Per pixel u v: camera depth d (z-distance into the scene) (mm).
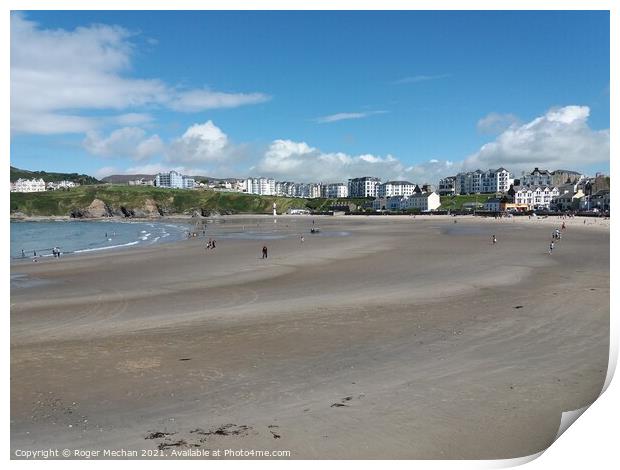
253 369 10688
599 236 57250
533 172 192375
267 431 7727
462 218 133375
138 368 10805
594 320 14391
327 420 8086
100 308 18984
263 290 22531
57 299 21469
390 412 8359
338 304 17984
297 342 12789
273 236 68875
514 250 40781
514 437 7355
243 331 14047
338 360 11242
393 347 12188
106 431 7773
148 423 8062
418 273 27078
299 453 7023
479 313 15844
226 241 59656
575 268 27906
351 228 90438
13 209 193125
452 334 13273
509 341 12500
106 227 120625
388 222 119688
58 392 9398
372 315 15859
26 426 7945
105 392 9406
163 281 26672
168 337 13555
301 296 20422
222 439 7473
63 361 11305
